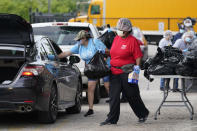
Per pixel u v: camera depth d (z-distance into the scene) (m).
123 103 29.94
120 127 20.38
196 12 68.94
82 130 19.64
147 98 32.69
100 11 81.69
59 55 23.84
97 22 80.25
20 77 19.52
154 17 71.38
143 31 71.81
